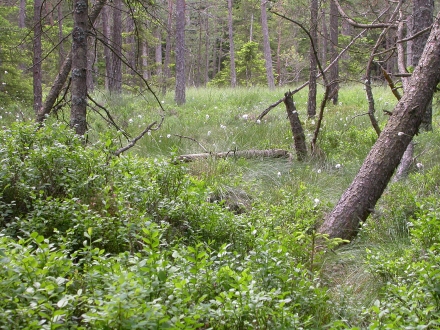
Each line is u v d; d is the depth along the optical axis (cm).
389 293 370
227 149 912
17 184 446
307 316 315
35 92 1468
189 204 481
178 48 1795
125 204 445
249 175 781
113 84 1755
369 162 554
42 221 411
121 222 409
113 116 1295
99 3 802
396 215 572
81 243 398
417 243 433
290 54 3297
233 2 3753
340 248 517
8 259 252
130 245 380
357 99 1686
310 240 441
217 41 5056
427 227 423
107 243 399
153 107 1521
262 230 465
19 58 1548
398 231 557
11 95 1572
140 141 941
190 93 2059
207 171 753
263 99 1700
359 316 352
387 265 412
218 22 4403
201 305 263
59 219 405
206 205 490
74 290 285
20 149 507
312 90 1160
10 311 226
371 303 382
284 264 348
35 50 1462
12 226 401
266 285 325
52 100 820
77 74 679
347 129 1063
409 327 254
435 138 902
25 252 275
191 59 4462
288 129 1045
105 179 494
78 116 679
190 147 916
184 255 329
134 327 217
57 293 249
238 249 452
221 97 1781
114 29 1767
